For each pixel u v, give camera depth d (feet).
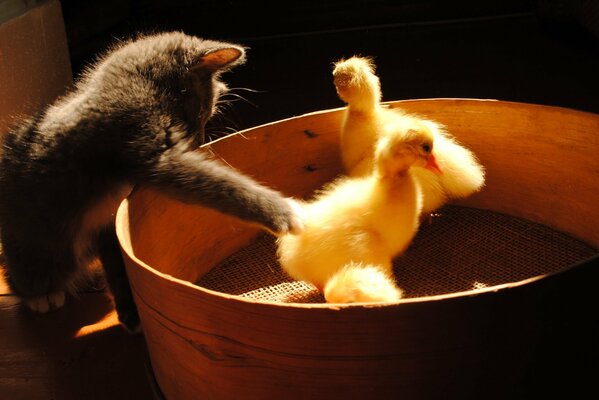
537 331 1.81
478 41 4.16
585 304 1.83
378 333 1.74
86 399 2.30
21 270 2.55
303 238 2.26
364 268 2.09
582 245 2.48
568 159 2.46
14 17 3.09
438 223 2.60
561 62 3.82
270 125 2.55
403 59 4.03
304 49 4.28
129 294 2.48
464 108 2.59
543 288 1.76
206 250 2.50
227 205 2.21
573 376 1.90
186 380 1.99
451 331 1.75
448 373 1.80
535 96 3.55
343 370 1.79
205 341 1.87
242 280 2.47
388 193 2.25
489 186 2.63
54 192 2.40
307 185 2.70
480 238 2.52
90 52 4.05
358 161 2.56
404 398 1.82
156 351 2.05
